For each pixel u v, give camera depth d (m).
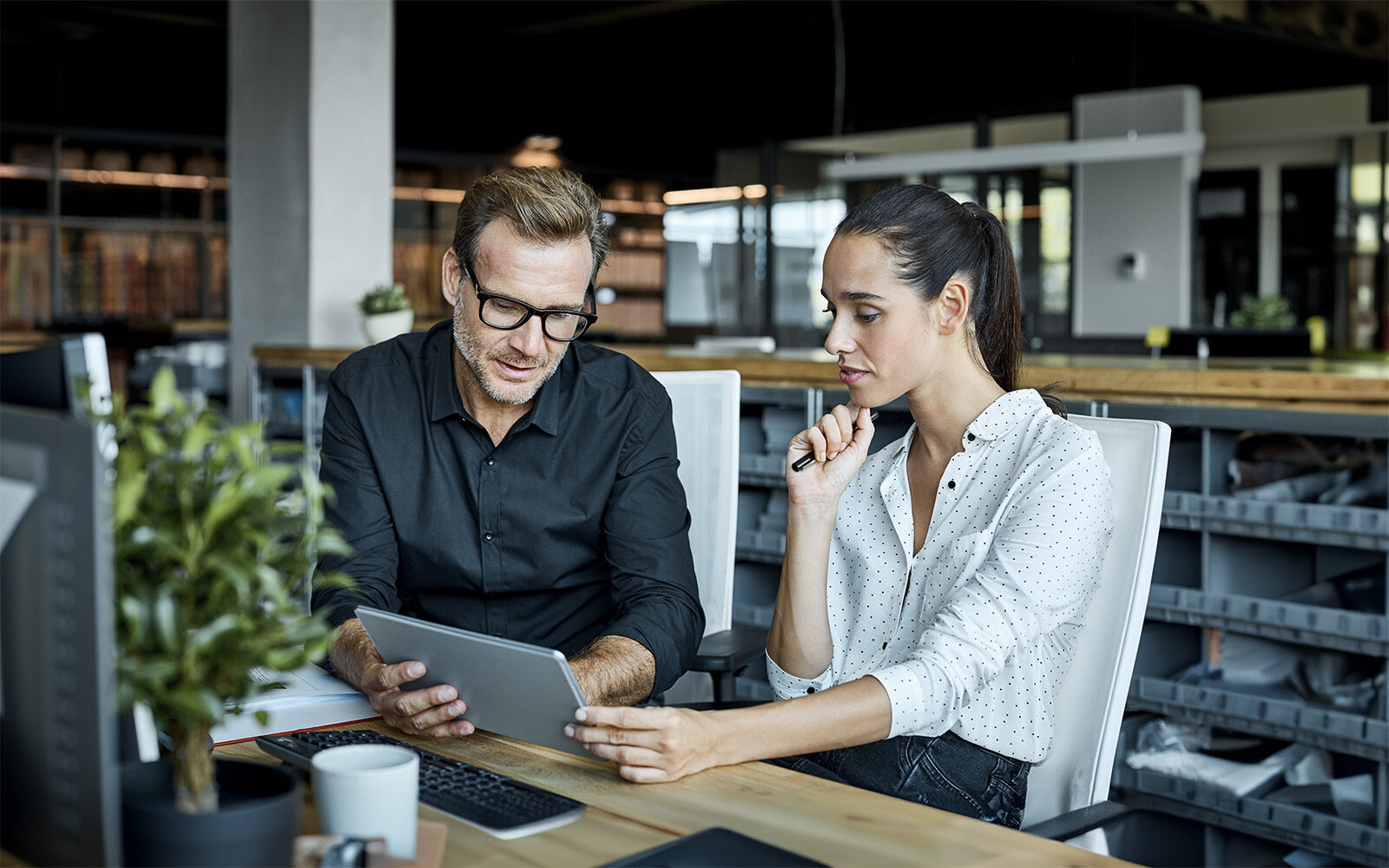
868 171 7.08
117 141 8.41
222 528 0.70
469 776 1.03
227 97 8.61
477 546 1.69
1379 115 9.22
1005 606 1.25
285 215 4.86
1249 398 2.31
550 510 1.68
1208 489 2.46
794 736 1.14
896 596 1.46
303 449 0.75
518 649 1.04
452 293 1.61
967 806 1.33
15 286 8.16
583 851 0.88
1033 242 8.88
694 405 2.04
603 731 1.06
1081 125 8.66
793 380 2.96
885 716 1.17
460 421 1.68
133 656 0.69
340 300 4.86
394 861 0.81
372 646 1.36
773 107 10.04
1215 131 10.09
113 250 8.40
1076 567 1.27
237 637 0.69
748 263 10.26
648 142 10.11
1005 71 8.99
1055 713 1.33
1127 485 1.34
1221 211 10.11
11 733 0.71
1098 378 2.51
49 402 0.81
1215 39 8.05
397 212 9.52
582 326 1.59
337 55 4.80
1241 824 2.35
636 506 1.66
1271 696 2.38
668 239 10.26
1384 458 2.30
